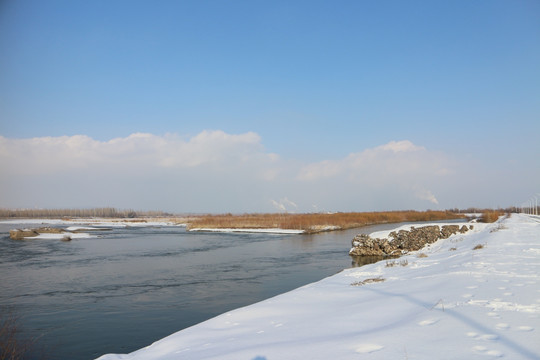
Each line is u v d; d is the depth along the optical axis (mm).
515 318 6289
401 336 5879
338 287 13164
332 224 73125
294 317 9055
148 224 110688
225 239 52031
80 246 42500
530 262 13281
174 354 7172
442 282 10836
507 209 174875
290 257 32219
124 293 19000
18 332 13125
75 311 15773
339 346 5770
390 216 97750
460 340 5375
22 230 54656
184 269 26203
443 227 40438
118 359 7734
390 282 12945
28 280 22453
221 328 8883
